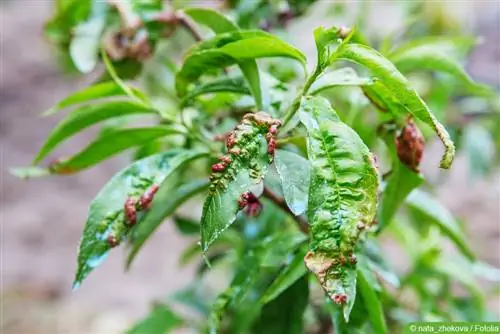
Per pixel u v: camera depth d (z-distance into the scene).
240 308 0.77
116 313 1.98
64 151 2.66
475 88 0.73
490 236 1.77
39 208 2.54
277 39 0.61
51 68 3.02
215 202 0.58
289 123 0.65
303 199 0.60
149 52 0.83
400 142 0.65
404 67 0.72
